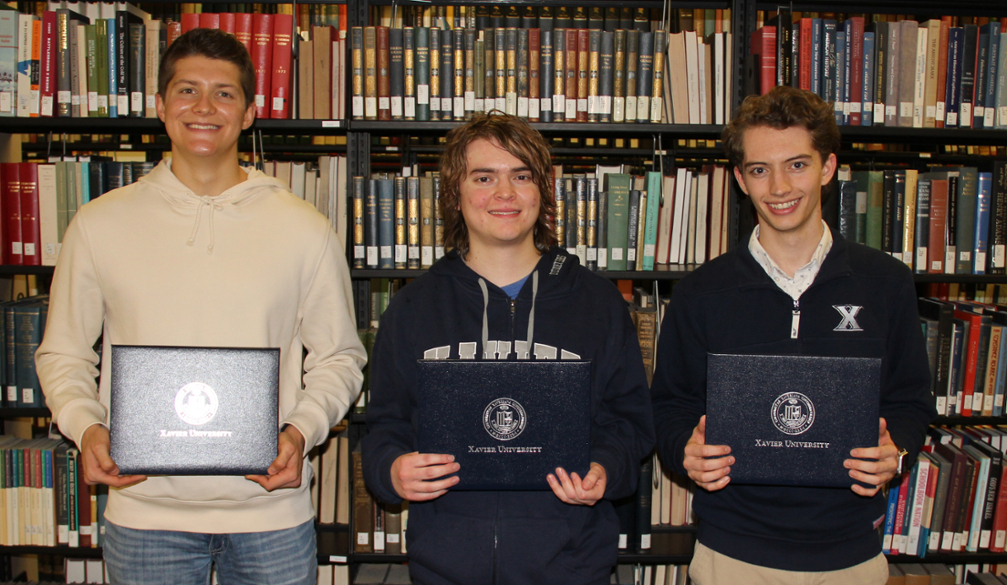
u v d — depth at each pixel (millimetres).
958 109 1953
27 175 1914
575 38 1935
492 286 1263
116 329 1358
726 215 2076
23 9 2723
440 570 1182
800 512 1337
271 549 1385
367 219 1963
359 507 2041
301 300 1454
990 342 1944
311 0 2018
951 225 1932
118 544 1358
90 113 1905
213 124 1337
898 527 2014
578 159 3236
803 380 1232
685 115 1993
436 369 1137
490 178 1211
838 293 1367
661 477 2182
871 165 2650
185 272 1335
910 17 3369
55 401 1276
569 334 1249
